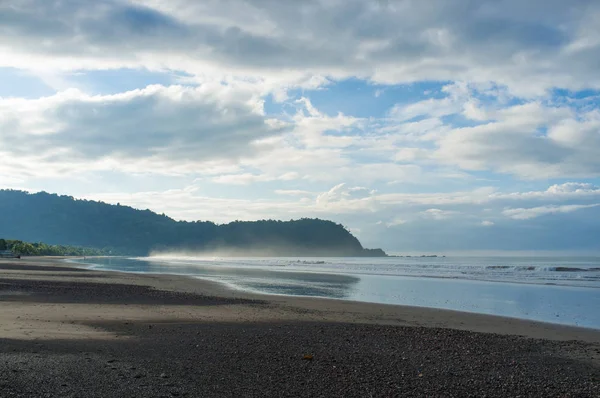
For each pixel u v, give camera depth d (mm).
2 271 51781
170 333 15539
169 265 102250
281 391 8898
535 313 24719
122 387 8609
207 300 27734
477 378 10594
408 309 25688
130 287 35438
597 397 9492
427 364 11859
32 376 9000
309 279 52844
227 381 9406
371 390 9250
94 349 12141
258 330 16922
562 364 12617
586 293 36156
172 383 9055
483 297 33156
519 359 13031
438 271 73812
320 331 17078
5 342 12500
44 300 24391
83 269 68188
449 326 20156
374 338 15781
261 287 40594
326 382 9688
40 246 181625
